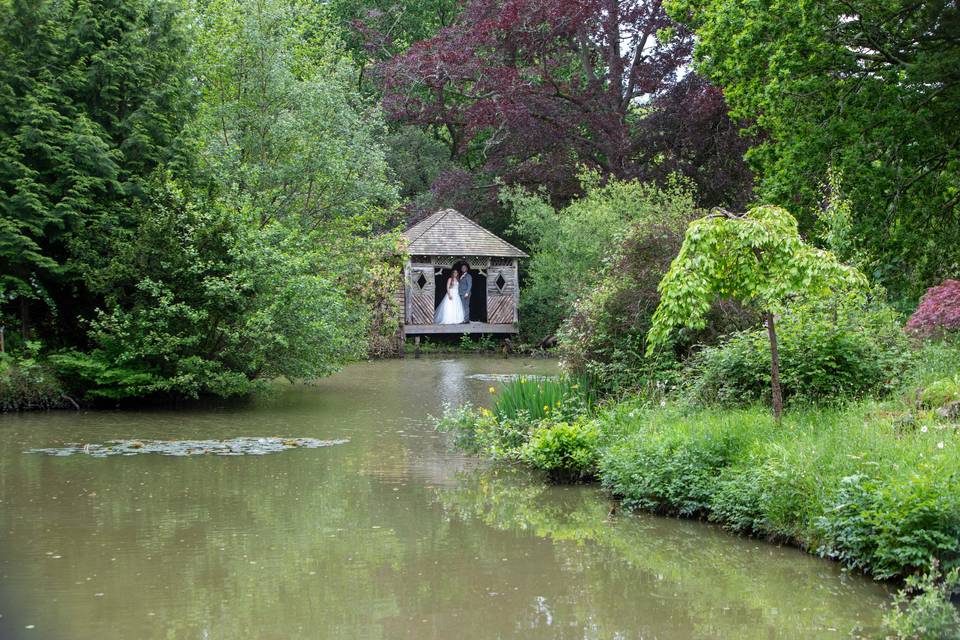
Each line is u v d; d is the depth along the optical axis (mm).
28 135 18594
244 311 18750
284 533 8906
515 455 12156
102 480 11375
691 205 31109
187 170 21156
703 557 8047
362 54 49688
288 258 19547
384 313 34219
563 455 11406
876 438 8406
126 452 13391
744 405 11242
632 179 35750
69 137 18984
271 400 20281
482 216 45094
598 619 6539
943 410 9078
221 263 18328
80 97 20328
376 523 9328
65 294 20250
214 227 18578
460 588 7242
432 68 41406
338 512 9781
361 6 50281
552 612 6703
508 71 39344
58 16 20453
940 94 18312
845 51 18953
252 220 20641
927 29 17875
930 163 19172
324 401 20109
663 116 37562
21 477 11531
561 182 40656
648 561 7949
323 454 13305
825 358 10750
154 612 6664
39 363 18953
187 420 16953
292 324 19078
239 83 26281
